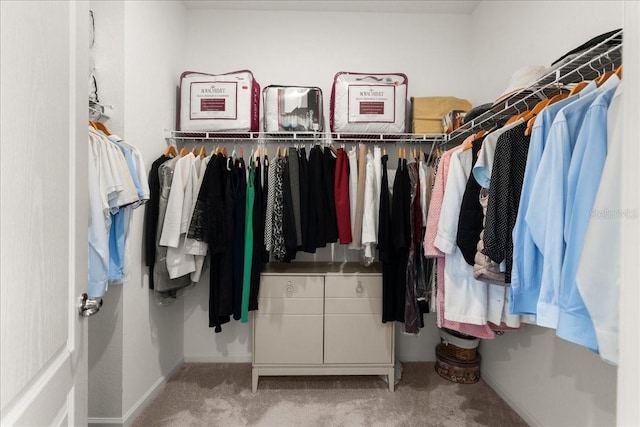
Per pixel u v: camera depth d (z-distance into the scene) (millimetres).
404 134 1909
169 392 1778
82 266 726
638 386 400
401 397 1744
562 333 724
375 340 1800
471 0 2059
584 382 1234
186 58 2150
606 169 635
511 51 1762
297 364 1796
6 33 457
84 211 733
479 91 2082
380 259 1703
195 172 1733
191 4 2115
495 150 1069
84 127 728
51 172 592
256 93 1989
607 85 782
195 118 1896
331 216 1769
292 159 1758
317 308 1797
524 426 1519
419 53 2193
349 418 1563
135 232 1554
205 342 2150
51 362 605
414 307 1709
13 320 479
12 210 477
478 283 1242
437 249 1386
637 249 402
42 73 554
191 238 1624
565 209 805
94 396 1450
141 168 1389
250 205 1736
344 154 1789
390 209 1805
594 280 637
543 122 909
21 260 500
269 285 1789
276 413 1597
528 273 916
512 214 1022
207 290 2148
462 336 1940
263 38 2178
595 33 1228
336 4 2113
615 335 605
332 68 2188
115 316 1453
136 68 1556
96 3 1448
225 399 1712
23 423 491
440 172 1421
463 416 1589
